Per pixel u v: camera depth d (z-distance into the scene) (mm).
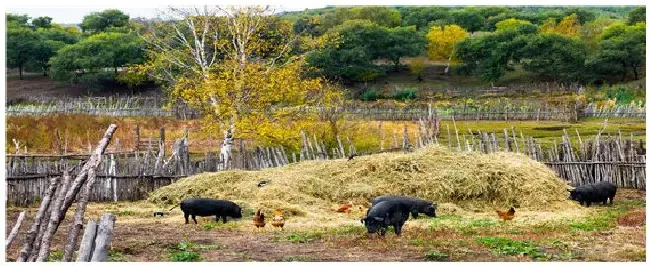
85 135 44156
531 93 96188
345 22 124812
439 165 24047
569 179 27344
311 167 25281
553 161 27562
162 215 21516
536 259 14734
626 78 108688
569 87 103500
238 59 35406
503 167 23859
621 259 14750
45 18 167500
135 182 25500
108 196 25094
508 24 140625
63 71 114750
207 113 34312
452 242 16469
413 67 120188
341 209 21750
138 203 24109
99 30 155500
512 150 29859
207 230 18734
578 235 17578
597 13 185750
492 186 23344
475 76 121625
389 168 24141
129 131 48375
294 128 33250
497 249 15656
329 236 17422
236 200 22562
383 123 53219
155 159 27406
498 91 100062
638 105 73312
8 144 39500
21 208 23016
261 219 18859
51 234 11875
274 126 33281
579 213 21781
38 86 120500
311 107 34781
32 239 12141
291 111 33906
